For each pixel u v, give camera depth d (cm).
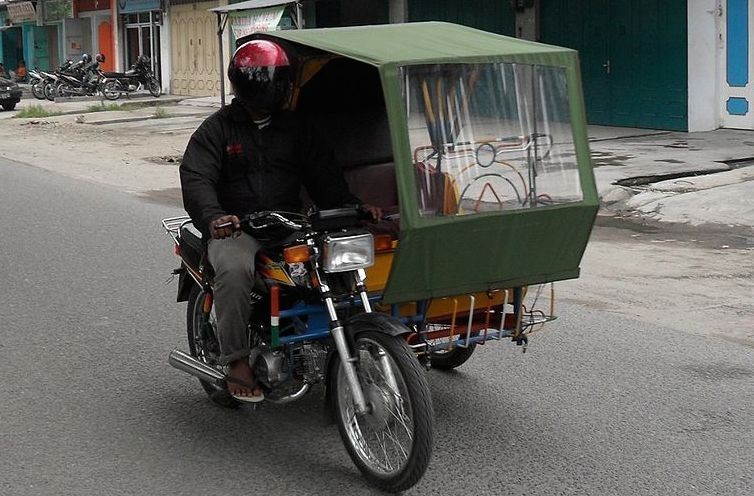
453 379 567
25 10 3969
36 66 4053
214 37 2873
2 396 548
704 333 651
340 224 436
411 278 432
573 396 538
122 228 1032
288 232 459
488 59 435
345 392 438
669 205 1064
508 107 442
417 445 400
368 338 417
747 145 1401
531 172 448
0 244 955
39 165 1627
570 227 459
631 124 1673
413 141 418
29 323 689
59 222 1070
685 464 453
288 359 456
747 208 1030
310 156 484
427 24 507
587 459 459
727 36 1521
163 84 3127
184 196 463
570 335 646
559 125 454
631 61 1658
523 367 586
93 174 1501
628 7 1650
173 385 566
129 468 454
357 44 453
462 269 442
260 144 474
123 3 3294
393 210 514
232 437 489
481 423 502
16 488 433
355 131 534
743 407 522
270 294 449
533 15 1839
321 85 527
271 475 445
